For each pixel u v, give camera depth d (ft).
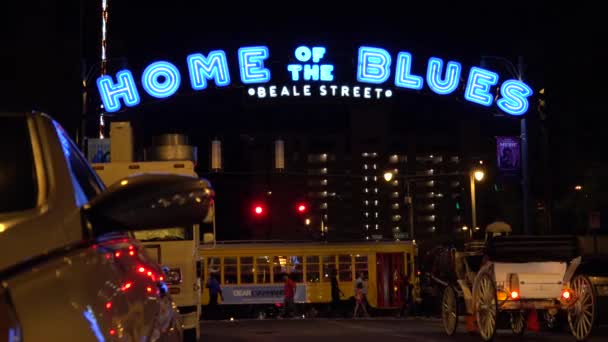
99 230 8.32
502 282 60.49
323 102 122.31
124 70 111.24
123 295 8.57
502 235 62.90
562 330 69.62
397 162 479.41
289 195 417.90
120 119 110.93
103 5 101.55
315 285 132.05
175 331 11.76
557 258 60.64
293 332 73.61
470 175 141.49
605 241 74.64
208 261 130.21
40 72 80.07
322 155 474.08
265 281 131.03
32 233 7.79
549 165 104.42
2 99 77.05
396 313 133.90
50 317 6.97
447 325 67.51
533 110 109.60
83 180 10.00
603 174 117.60
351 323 88.84
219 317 130.31
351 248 133.69
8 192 8.25
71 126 84.84
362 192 484.33
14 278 6.93
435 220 474.49
